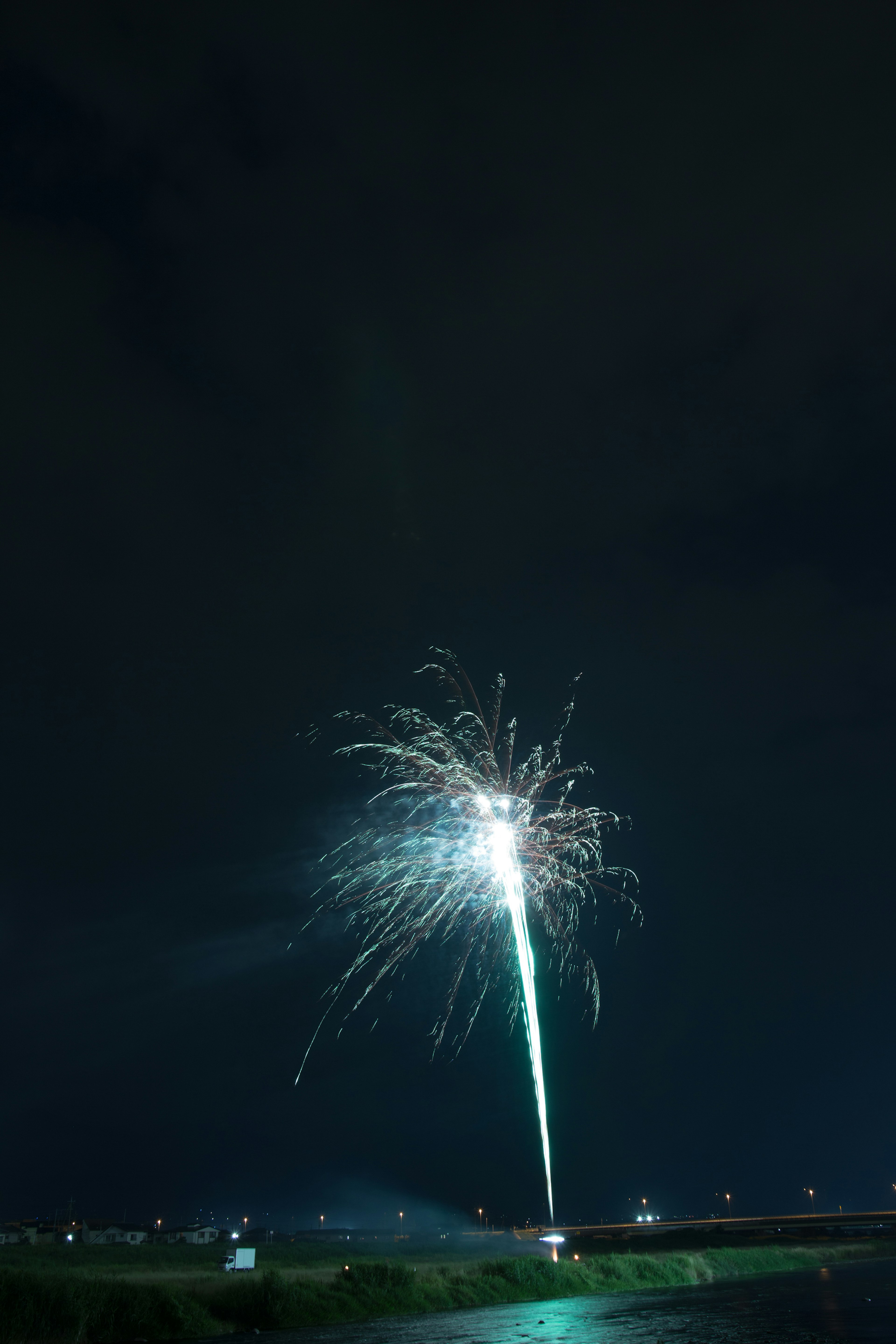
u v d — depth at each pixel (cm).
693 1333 4106
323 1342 3934
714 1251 10394
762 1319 4666
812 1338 3794
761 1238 18800
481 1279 6412
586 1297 6538
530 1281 6581
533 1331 4300
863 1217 19650
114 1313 4047
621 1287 7275
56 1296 3978
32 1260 8600
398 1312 5362
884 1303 5503
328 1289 5316
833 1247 14625
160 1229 16925
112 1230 15550
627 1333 4147
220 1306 4656
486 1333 4275
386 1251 13600
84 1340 3828
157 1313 4203
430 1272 7219
